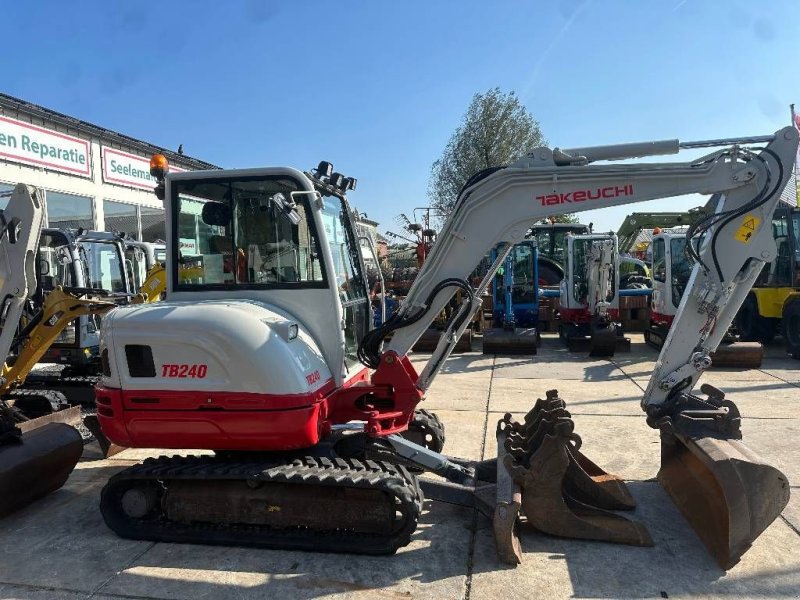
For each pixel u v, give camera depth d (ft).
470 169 90.27
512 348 35.70
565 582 10.76
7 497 13.66
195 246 13.69
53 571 11.49
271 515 12.26
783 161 12.64
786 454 17.15
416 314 13.71
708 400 13.29
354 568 11.37
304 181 13.07
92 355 24.81
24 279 15.89
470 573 11.12
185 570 11.44
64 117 44.75
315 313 13.28
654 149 13.11
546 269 51.08
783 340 36.06
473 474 13.52
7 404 17.85
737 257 12.98
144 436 12.32
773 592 10.40
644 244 68.90
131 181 52.70
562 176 13.03
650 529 12.68
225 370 11.80
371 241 17.87
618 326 36.94
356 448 13.39
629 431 19.76
